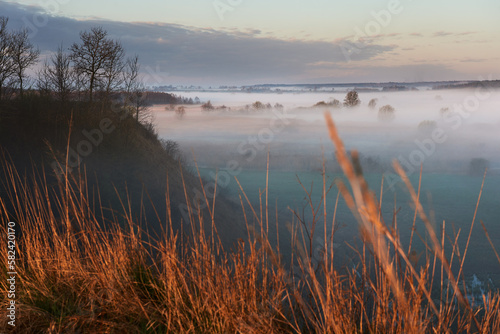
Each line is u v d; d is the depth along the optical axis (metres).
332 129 0.57
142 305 2.60
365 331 2.24
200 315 2.50
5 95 28.95
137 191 28.95
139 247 2.97
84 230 2.94
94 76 36.78
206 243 2.64
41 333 2.43
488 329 1.65
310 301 2.35
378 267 1.98
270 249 2.16
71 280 2.87
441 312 1.80
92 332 2.38
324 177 2.06
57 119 28.94
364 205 0.61
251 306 2.38
